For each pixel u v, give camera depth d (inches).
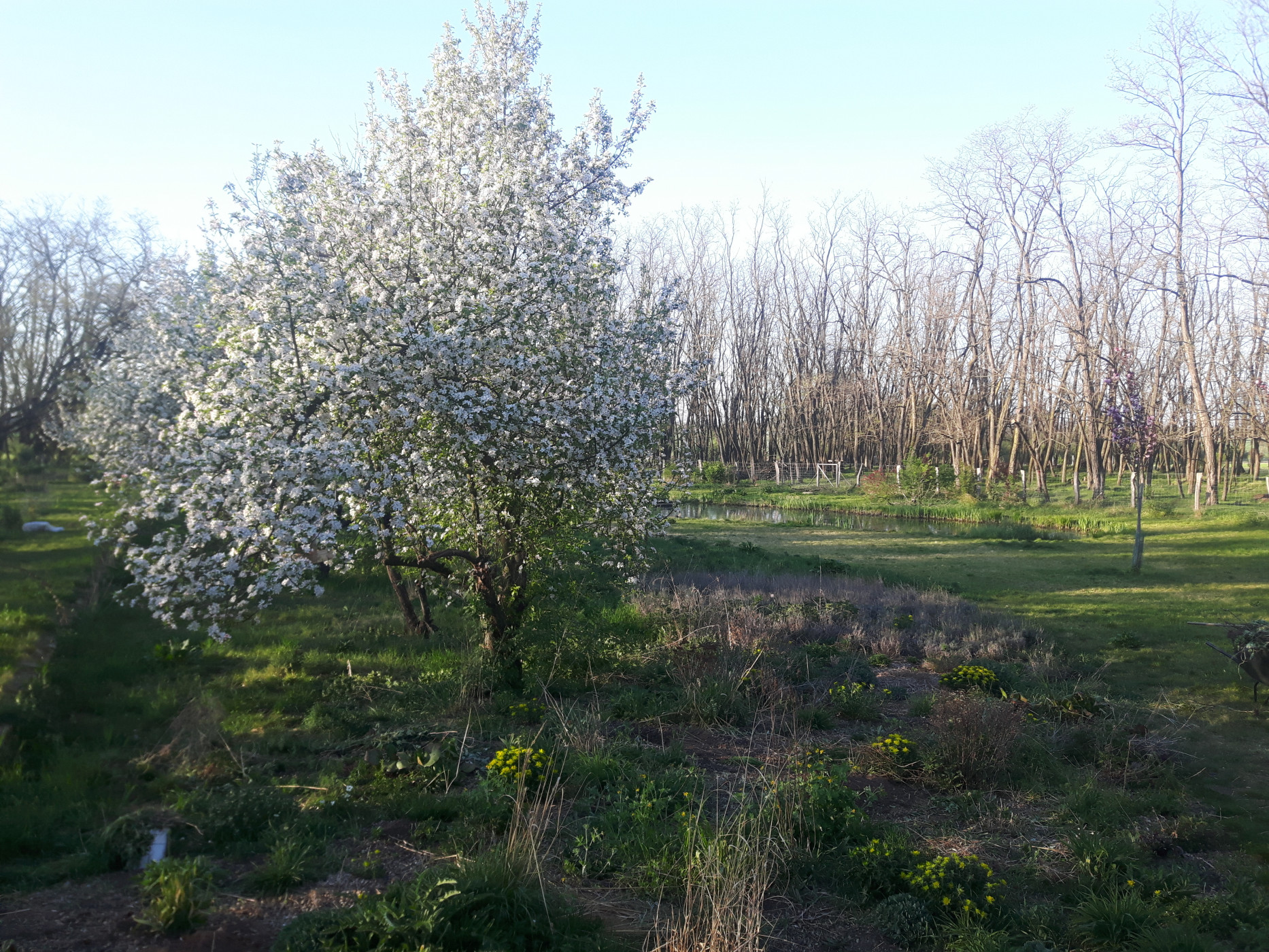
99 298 984.3
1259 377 1146.7
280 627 431.8
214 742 262.1
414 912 161.5
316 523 260.1
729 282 2146.9
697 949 162.6
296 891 177.0
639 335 364.8
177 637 390.6
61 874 176.9
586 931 171.3
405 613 439.8
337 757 264.4
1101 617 564.1
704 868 186.7
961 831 242.5
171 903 158.1
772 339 2186.3
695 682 355.3
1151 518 1116.5
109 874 181.0
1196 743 329.1
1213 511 1117.7
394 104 393.4
